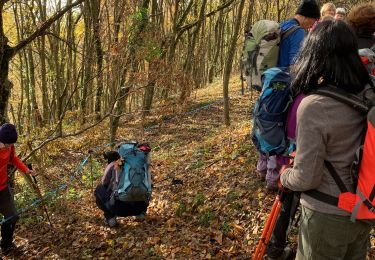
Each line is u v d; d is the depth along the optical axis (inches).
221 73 1094.4
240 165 246.1
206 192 227.8
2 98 252.7
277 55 173.2
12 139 191.6
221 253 169.9
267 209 186.9
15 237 226.7
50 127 496.1
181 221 208.2
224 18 1066.1
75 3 269.9
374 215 78.9
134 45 338.6
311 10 173.3
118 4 365.7
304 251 90.3
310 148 80.9
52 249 208.1
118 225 219.5
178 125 492.4
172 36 476.4
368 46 140.3
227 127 380.8
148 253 185.9
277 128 147.5
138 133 484.7
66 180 332.5
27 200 276.1
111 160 220.8
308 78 85.3
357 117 81.4
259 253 125.6
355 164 80.0
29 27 593.3
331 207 82.9
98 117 565.9
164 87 363.9
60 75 683.4
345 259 90.4
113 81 353.4
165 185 259.4
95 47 398.0
